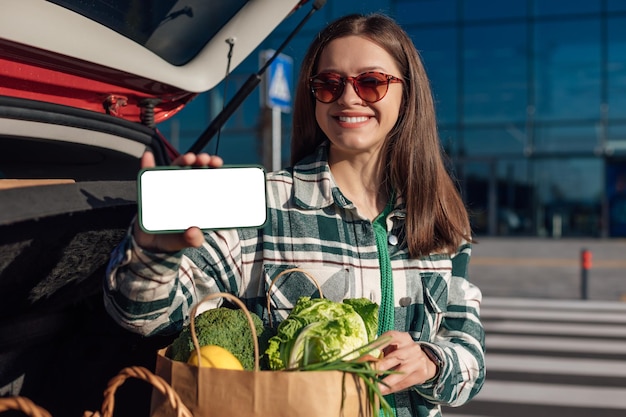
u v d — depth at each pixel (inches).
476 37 815.1
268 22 80.7
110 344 67.9
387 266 71.6
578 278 485.1
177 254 54.1
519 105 818.8
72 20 65.9
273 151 315.9
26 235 47.1
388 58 73.3
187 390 52.2
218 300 67.7
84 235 54.1
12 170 75.2
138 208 50.6
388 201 75.6
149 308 56.6
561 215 826.8
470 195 839.1
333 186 72.2
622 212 813.2
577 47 799.1
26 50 63.2
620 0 786.2
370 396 55.7
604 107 801.6
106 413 50.8
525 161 826.8
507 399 212.4
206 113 786.2
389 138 75.7
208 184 51.9
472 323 74.3
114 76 73.7
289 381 51.5
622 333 309.4
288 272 64.0
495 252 661.9
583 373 242.5
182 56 81.3
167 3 72.7
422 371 63.3
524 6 805.2
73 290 62.1
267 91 307.7
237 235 68.8
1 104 56.7
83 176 77.6
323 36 75.0
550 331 313.0
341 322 56.1
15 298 54.8
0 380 58.6
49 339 64.0
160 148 75.4
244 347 58.3
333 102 71.7
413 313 72.5
